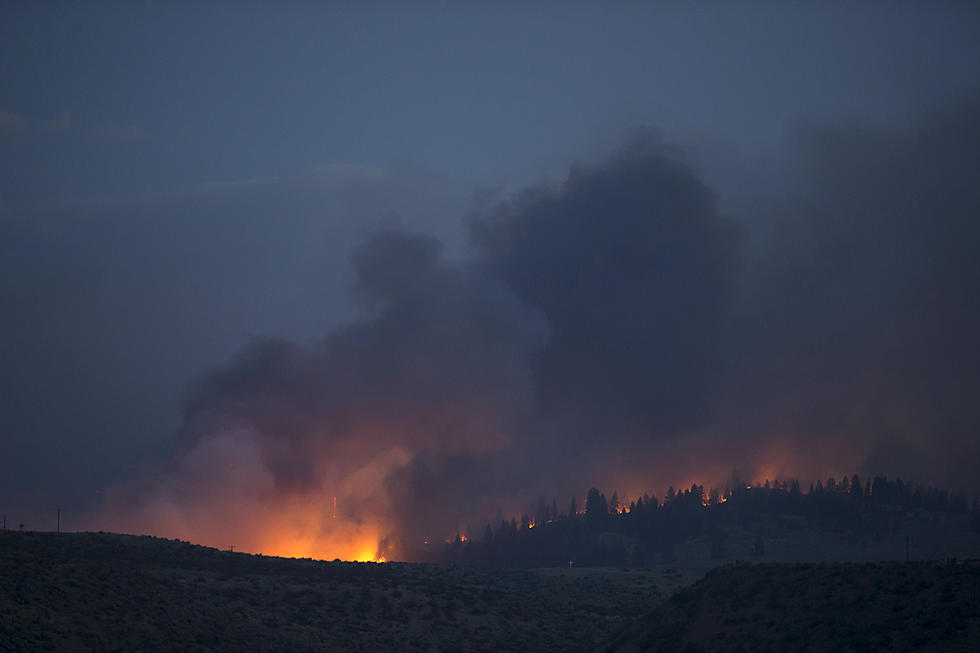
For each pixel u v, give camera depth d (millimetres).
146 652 91562
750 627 88562
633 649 98625
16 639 84500
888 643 75312
